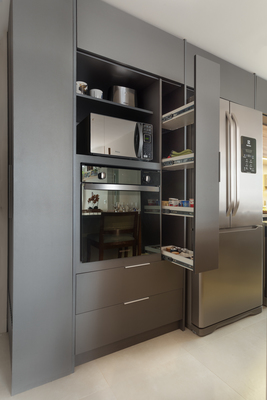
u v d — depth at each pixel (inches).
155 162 73.6
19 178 51.4
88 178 60.1
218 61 86.0
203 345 69.7
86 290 60.3
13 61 50.3
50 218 54.8
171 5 63.3
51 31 54.3
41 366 54.4
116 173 64.4
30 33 51.9
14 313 51.3
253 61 89.0
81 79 74.4
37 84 52.8
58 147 55.5
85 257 59.6
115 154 65.3
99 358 63.9
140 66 68.2
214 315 76.7
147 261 70.2
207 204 60.0
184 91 77.1
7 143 73.4
